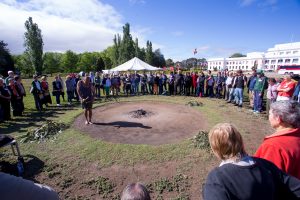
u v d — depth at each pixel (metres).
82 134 7.04
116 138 6.71
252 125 8.00
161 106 11.63
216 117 9.16
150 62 69.81
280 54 75.81
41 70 53.62
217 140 1.65
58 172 4.76
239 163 1.55
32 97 15.60
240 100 11.60
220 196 1.42
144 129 7.64
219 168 1.59
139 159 5.27
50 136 6.86
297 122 2.03
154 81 15.95
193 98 14.27
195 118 9.12
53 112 10.38
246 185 1.45
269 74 42.47
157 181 4.36
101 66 68.62
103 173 4.71
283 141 1.98
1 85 8.69
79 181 4.44
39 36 51.91
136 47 65.38
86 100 7.99
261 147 2.13
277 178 1.64
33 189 1.25
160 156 5.41
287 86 7.80
